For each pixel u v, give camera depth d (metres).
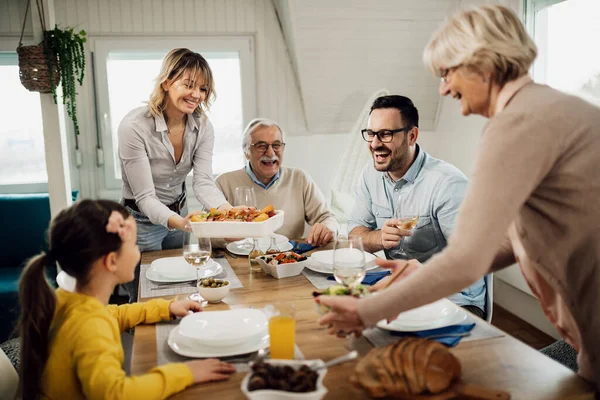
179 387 1.09
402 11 3.74
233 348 1.26
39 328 1.23
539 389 1.07
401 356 1.03
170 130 2.52
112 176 3.90
